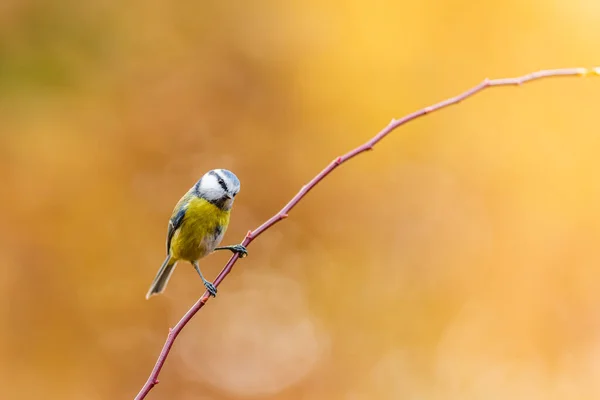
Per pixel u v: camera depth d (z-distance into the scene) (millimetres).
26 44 13500
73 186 13273
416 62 14625
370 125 14430
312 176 14289
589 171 13922
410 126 14453
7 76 13250
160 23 14398
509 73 14469
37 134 13180
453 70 14578
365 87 14516
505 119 14391
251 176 14227
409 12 14703
